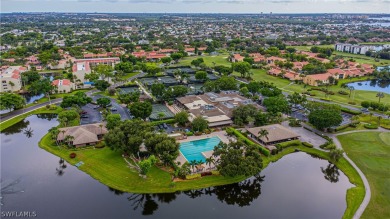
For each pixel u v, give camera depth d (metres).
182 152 140.75
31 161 134.25
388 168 127.31
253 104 192.25
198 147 145.75
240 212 105.69
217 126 168.75
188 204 110.75
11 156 138.50
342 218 99.06
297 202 109.50
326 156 138.75
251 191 119.25
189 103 196.00
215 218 102.19
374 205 103.69
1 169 127.38
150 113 174.00
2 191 112.38
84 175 123.62
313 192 115.25
